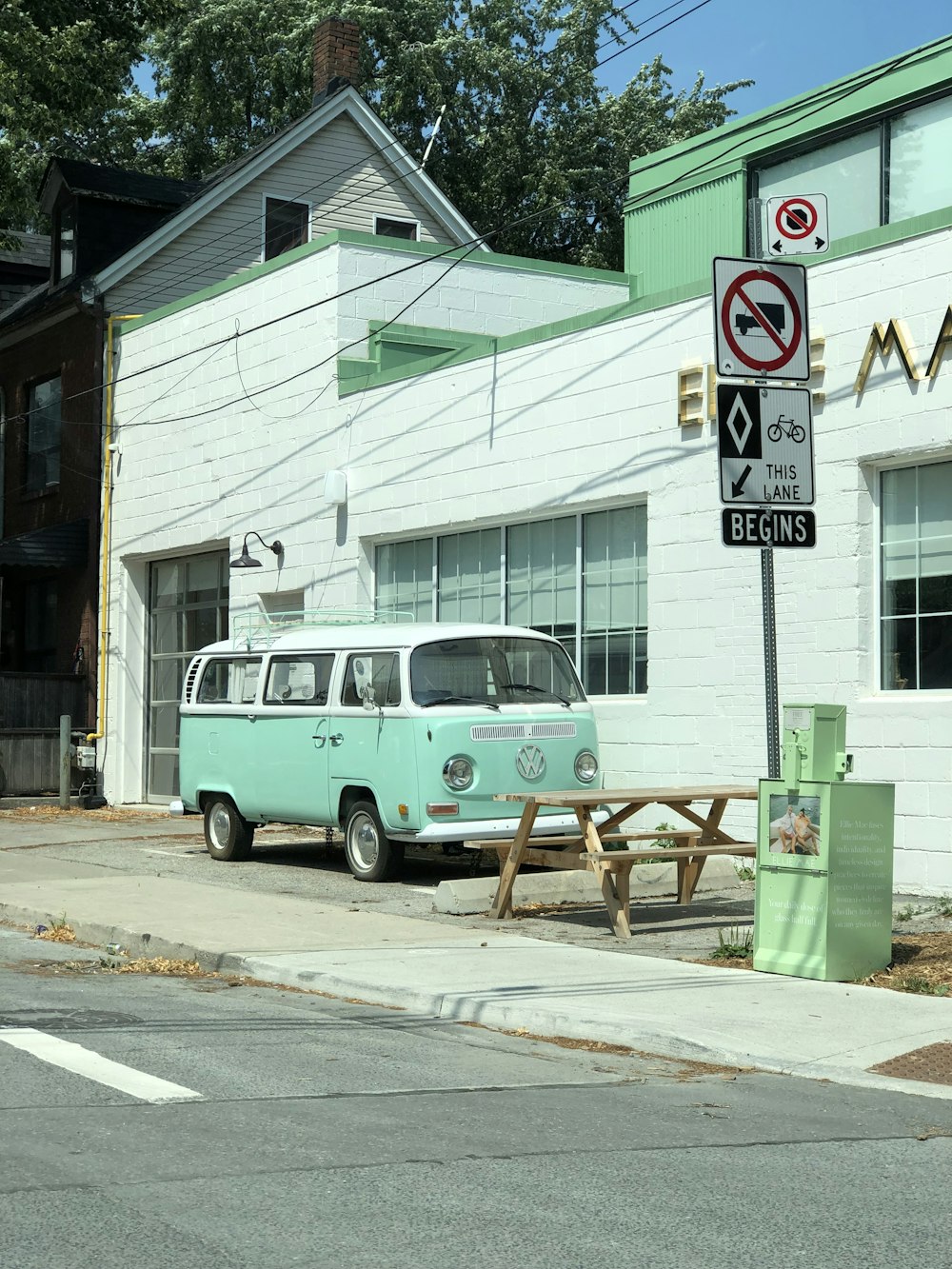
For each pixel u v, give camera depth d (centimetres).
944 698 1257
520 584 1683
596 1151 587
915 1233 497
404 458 1802
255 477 2058
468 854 1475
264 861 1581
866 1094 699
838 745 955
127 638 2362
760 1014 832
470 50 3884
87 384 2459
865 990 898
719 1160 579
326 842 1670
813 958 933
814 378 1355
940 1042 774
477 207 3947
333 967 966
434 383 1761
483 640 1389
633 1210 514
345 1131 604
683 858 1241
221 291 2134
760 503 945
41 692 2394
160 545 2266
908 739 1266
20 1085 664
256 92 3909
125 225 2688
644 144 3950
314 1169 549
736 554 1423
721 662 1434
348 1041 793
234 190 2630
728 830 1428
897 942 1053
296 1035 805
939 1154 598
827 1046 766
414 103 3906
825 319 1347
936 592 1281
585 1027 815
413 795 1323
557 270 2077
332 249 1914
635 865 1292
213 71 3859
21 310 2755
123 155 4006
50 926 1195
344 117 2781
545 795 1144
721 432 940
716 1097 689
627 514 1557
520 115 3984
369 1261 456
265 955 1014
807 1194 539
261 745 1504
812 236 1117
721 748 1432
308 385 1956
